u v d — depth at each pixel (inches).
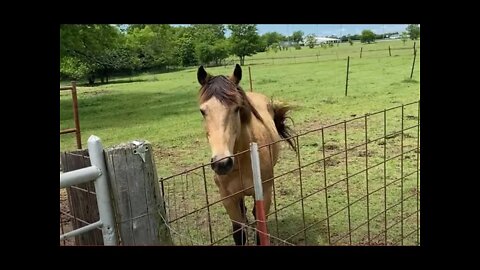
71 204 90.7
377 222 171.6
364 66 1011.3
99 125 503.2
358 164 248.2
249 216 191.5
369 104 475.5
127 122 509.0
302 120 408.8
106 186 74.3
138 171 76.0
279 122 194.4
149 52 1720.0
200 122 459.5
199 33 1871.3
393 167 236.7
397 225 166.9
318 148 291.1
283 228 173.3
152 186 78.2
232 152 116.3
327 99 536.1
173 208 202.1
